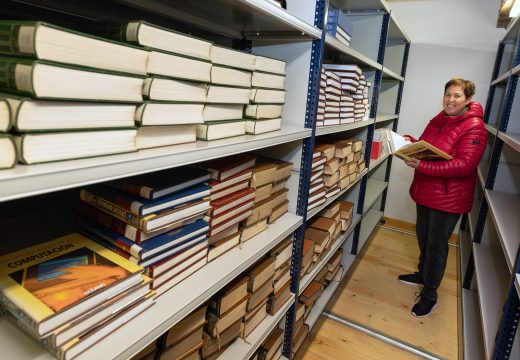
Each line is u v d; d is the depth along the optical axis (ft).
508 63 10.29
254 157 3.93
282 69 4.00
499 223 5.26
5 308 2.16
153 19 3.90
